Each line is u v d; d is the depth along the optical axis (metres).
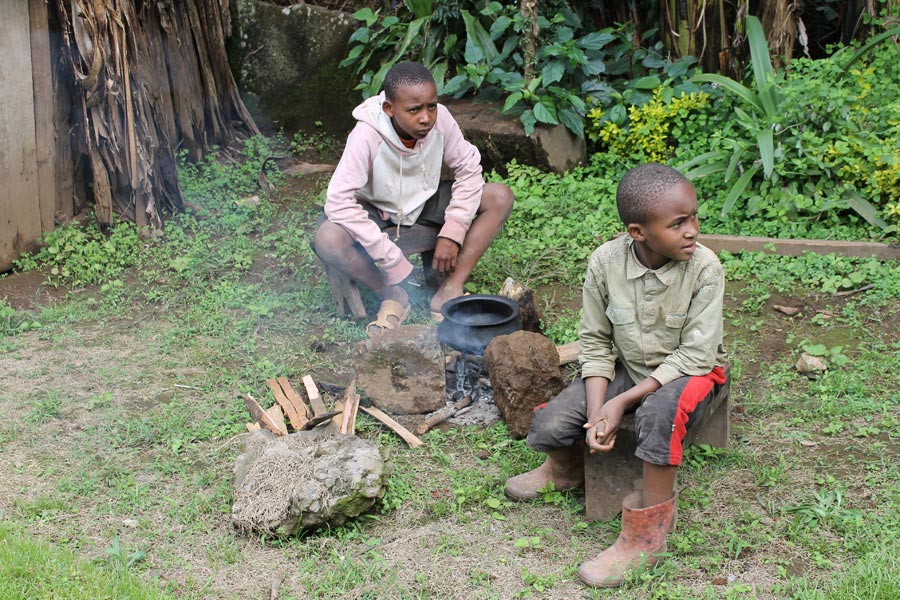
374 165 4.74
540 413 3.37
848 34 7.03
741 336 4.81
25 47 5.84
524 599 3.06
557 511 3.53
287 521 3.38
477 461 3.88
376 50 7.88
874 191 5.73
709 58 7.13
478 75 6.94
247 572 3.23
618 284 3.25
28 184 5.99
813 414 4.05
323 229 4.81
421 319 5.08
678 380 3.17
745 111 6.39
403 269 4.81
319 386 4.44
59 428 4.16
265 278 5.72
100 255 5.95
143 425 4.11
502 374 3.95
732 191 5.88
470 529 3.44
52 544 3.35
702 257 3.16
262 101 8.38
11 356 4.84
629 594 3.06
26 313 5.31
